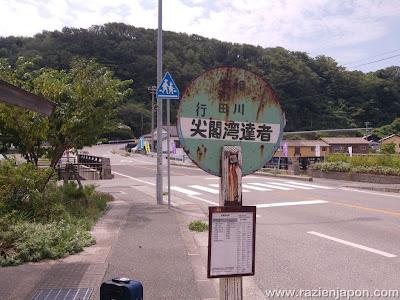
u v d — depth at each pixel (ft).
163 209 43.65
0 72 43.29
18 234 25.44
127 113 299.38
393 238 30.27
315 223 36.45
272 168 103.71
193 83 11.23
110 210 42.57
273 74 238.27
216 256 10.50
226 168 10.95
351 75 269.85
